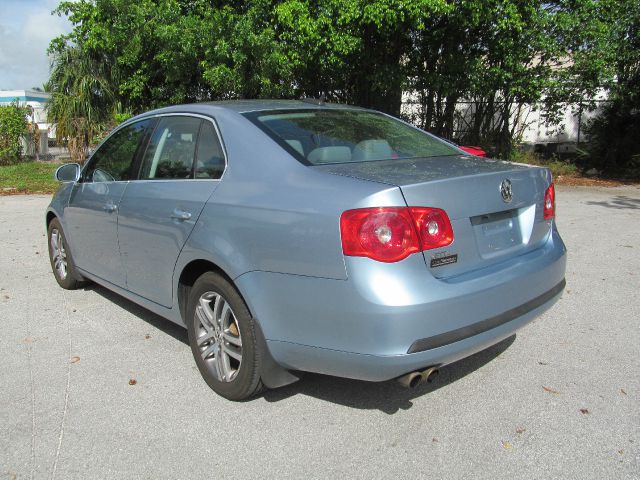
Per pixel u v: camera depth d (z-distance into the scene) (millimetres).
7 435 3021
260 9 12320
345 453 2842
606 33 12805
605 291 5262
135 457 2832
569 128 16578
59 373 3750
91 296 5367
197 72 13594
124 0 13898
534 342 4145
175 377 3682
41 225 9070
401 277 2605
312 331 2797
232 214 3127
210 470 2727
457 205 2838
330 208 2715
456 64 12500
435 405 3283
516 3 11734
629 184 13375
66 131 17250
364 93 14203
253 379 3148
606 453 2795
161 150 3953
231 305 3170
